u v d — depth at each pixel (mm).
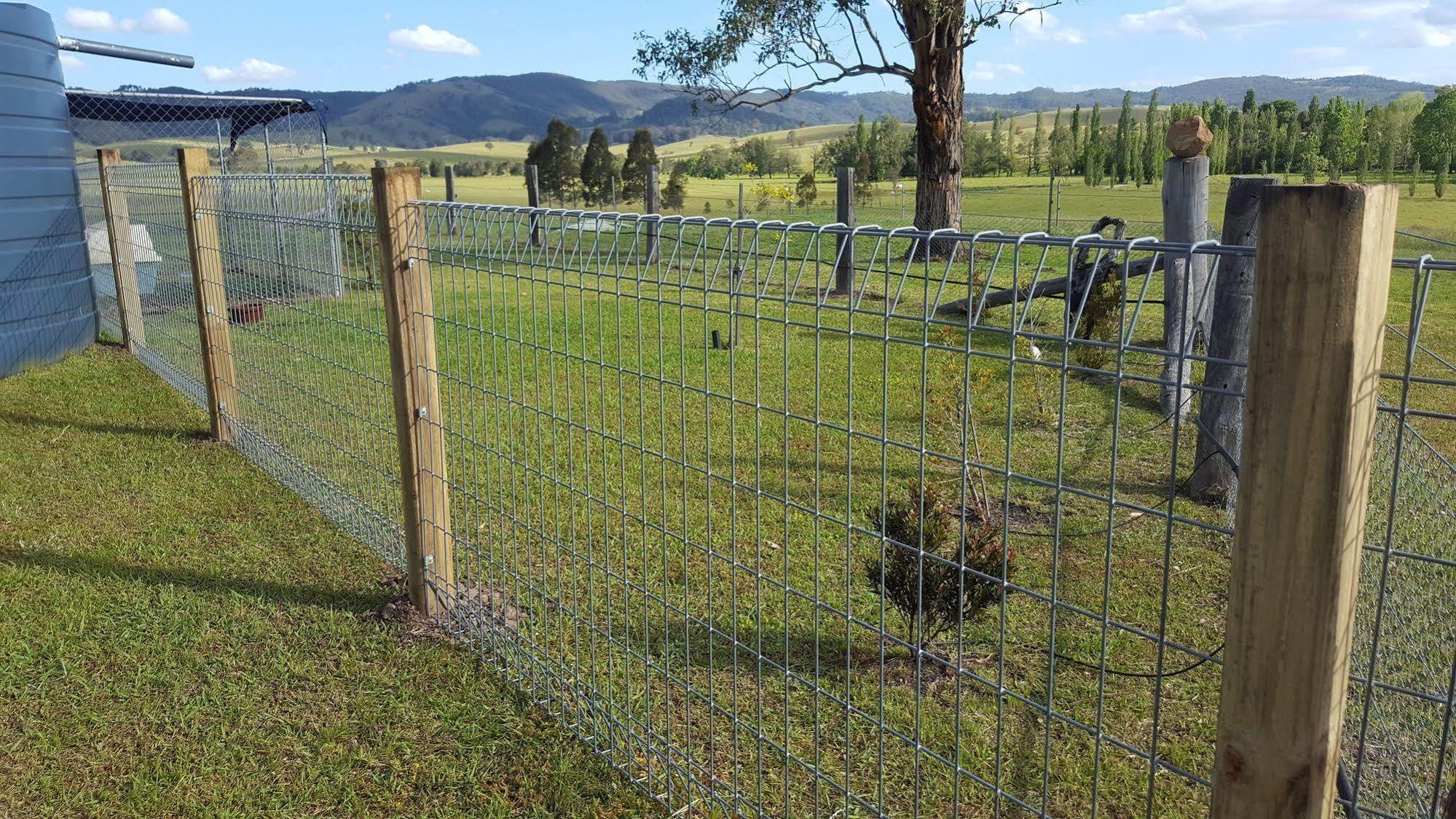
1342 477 1297
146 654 3867
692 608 4066
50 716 3465
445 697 3545
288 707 3512
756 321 2297
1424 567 3012
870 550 4625
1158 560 4496
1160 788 2918
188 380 7754
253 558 4770
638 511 5168
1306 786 1409
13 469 6117
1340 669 1386
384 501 5062
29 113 8758
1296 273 1283
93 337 9945
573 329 9516
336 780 3104
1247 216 5078
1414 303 1274
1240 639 1431
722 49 18312
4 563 4668
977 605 3395
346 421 5914
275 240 5547
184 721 3426
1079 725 1733
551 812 2926
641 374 2764
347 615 4180
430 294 3936
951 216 17719
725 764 3066
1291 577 1360
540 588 4266
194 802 3014
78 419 7238
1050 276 11109
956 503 5141
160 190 7750
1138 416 6805
